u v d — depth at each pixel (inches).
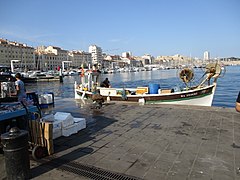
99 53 7175.2
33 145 182.1
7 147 136.6
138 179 142.1
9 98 297.6
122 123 282.7
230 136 221.6
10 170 137.9
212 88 538.9
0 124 181.2
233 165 158.7
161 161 167.0
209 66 540.1
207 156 174.2
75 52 6456.7
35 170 156.7
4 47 4352.9
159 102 491.5
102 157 177.2
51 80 2444.6
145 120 294.8
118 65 6973.4
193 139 214.4
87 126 272.4
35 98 331.6
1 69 1208.2
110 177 145.5
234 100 1002.1
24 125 191.3
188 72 548.7
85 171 154.2
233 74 3137.3
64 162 169.2
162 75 3629.4
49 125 180.9
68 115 240.8
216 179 140.1
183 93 497.0
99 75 594.2
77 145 205.8
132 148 194.9
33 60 5064.0
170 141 210.2
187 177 142.9
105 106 414.0
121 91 517.3
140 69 5757.9
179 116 313.4
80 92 578.2
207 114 321.7
